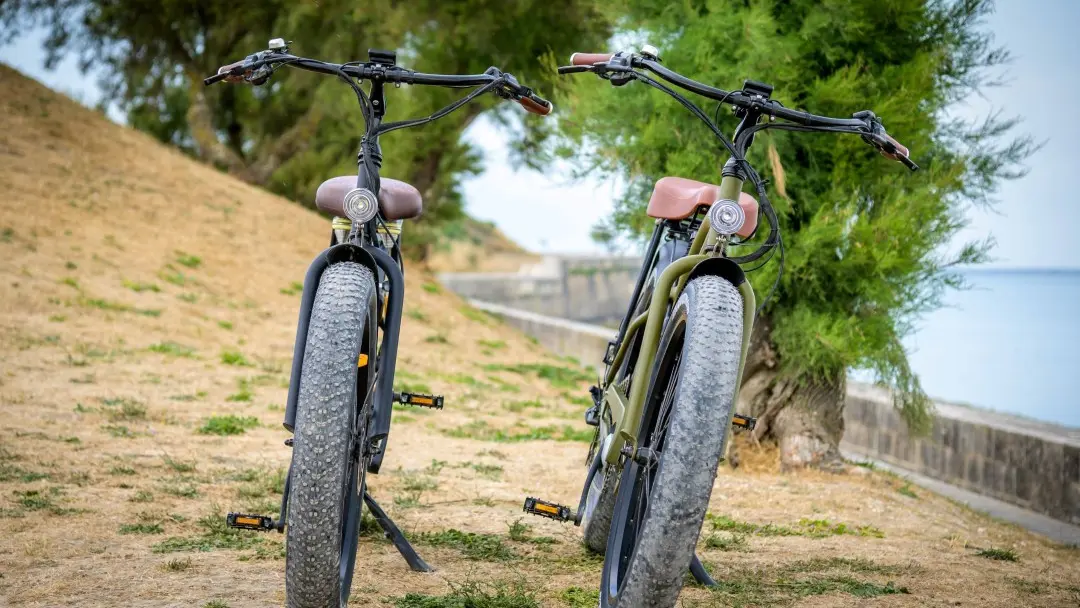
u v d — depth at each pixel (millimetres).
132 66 25641
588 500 4719
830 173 8516
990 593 4574
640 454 3225
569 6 21312
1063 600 4566
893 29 8609
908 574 4895
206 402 9133
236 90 27094
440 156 23062
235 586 4000
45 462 6215
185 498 5562
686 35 8539
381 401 3328
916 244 7957
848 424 12273
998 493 9938
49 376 9562
